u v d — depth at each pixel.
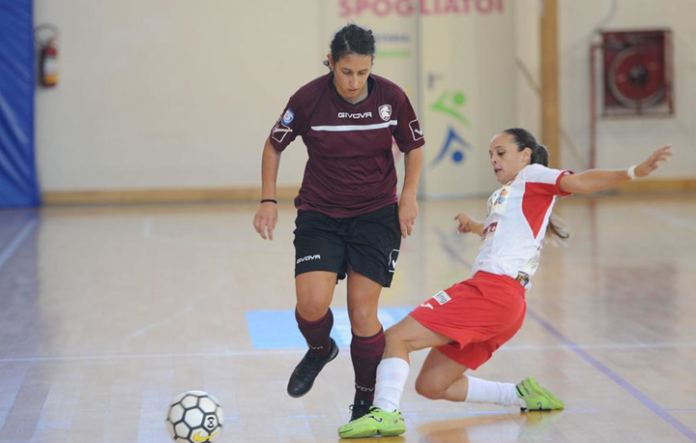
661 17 48.00
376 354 12.90
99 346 18.41
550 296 23.53
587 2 47.88
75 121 46.34
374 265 12.71
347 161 12.61
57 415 13.92
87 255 30.42
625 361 17.16
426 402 14.62
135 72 46.50
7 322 20.59
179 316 21.31
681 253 30.16
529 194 13.16
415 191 12.89
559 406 14.22
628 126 48.44
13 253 30.78
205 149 47.41
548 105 47.75
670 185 49.09
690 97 48.44
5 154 44.81
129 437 12.91
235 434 13.11
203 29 46.69
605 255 30.05
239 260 29.50
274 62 47.28
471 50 47.91
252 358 17.48
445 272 27.23
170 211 43.22
